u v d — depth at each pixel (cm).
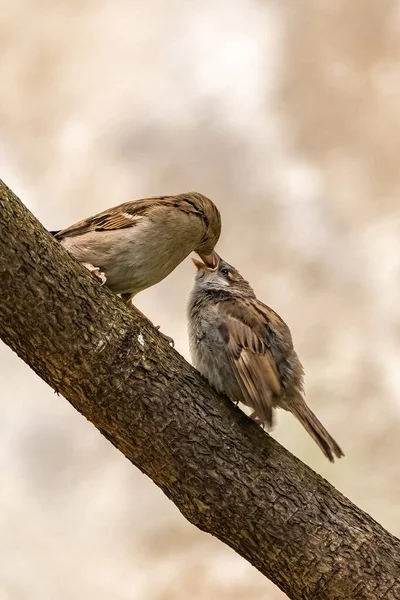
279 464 676
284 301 1343
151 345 661
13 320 618
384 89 1423
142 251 776
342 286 1347
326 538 665
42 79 1437
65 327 625
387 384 1277
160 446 655
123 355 644
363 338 1312
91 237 763
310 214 1380
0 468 1288
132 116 1416
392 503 1204
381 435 1246
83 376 638
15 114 1418
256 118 1421
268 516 661
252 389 693
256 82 1435
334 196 1389
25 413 1310
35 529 1255
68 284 627
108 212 787
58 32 1459
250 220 1380
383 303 1329
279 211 1382
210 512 663
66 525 1263
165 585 1216
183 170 1395
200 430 662
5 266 604
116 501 1277
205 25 1464
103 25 1466
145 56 1450
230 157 1402
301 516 665
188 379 674
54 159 1396
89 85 1433
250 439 677
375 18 1451
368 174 1398
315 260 1360
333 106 1423
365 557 667
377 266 1349
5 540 1244
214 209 858
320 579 663
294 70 1439
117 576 1226
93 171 1389
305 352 1318
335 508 677
